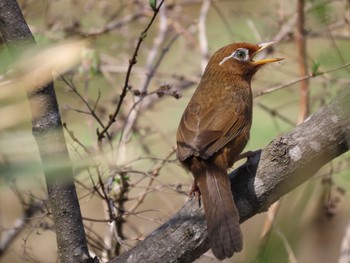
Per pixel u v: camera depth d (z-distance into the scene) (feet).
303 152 20.77
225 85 29.43
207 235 21.67
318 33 38.40
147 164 37.11
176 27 40.83
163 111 44.57
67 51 9.63
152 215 40.52
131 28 45.19
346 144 20.40
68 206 22.45
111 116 25.67
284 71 40.34
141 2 43.11
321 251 38.01
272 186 21.48
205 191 22.22
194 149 23.41
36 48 9.67
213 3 41.01
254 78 40.70
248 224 44.24
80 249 22.77
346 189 36.52
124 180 29.68
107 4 44.09
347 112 20.07
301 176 21.20
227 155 25.76
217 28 46.85
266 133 41.98
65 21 40.68
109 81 40.88
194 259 21.86
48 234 44.11
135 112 36.35
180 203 34.99
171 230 21.81
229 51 30.50
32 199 32.63
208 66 30.71
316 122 20.67
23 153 9.20
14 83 10.14
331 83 37.52
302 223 24.32
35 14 39.75
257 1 47.06
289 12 43.91
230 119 26.40
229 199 21.71
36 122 20.17
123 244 28.12
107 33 41.11
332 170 31.73
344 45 35.12
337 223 39.14
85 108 36.63
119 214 29.43
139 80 45.60
